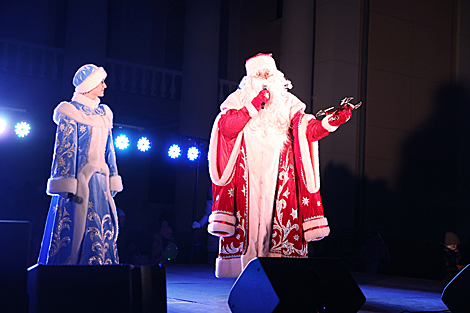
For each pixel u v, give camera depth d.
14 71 11.02
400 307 4.04
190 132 12.35
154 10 15.62
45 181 12.88
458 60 15.37
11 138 12.61
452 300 3.00
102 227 3.94
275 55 15.68
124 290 2.38
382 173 13.69
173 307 3.69
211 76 12.61
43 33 13.71
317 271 2.59
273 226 4.16
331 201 12.73
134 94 12.59
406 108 14.31
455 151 15.20
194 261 11.45
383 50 13.94
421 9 14.86
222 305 3.83
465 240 15.04
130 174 14.94
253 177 4.16
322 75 13.11
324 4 13.27
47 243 3.92
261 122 4.18
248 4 16.91
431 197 14.62
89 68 4.13
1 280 2.34
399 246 13.48
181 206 12.78
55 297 2.27
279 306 2.39
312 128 4.14
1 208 11.42
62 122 3.88
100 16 11.41
